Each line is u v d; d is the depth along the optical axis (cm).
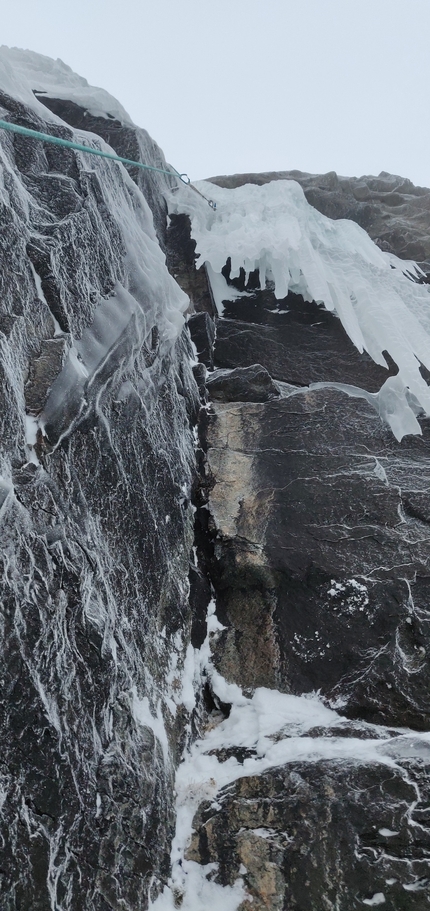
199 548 429
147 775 289
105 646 272
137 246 414
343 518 423
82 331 315
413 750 314
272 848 293
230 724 366
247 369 520
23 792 218
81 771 246
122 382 345
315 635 385
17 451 249
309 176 778
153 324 401
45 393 273
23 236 289
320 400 502
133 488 343
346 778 306
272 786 312
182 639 378
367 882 275
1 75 335
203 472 454
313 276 552
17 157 323
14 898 207
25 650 227
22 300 276
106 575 297
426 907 265
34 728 226
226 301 620
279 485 443
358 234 647
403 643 371
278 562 406
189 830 309
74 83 544
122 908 253
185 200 628
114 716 279
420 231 704
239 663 390
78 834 239
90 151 338
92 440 302
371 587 389
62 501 270
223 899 285
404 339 527
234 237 577
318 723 353
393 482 442
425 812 288
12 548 230
